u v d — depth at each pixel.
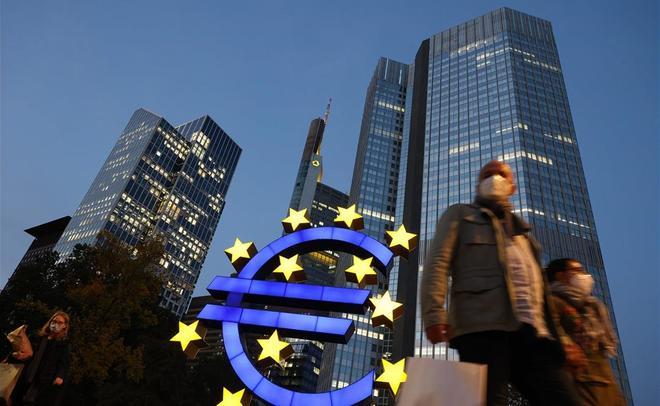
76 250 42.06
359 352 123.31
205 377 43.47
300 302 7.71
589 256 107.69
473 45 155.38
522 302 2.80
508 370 2.65
